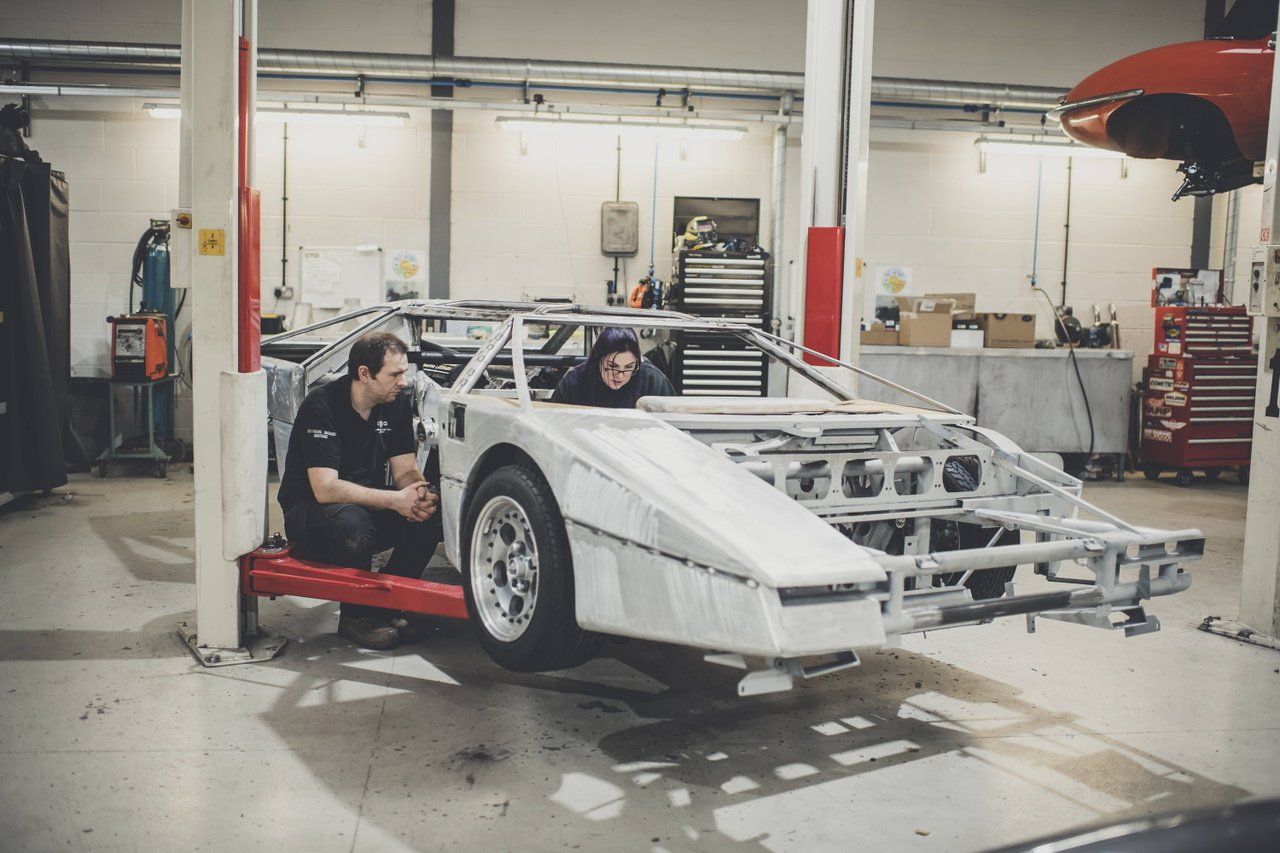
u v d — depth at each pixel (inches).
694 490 93.7
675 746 105.0
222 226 124.1
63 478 237.9
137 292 335.0
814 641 81.7
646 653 136.6
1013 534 128.1
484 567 116.3
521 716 112.3
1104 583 100.7
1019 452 123.9
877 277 366.3
